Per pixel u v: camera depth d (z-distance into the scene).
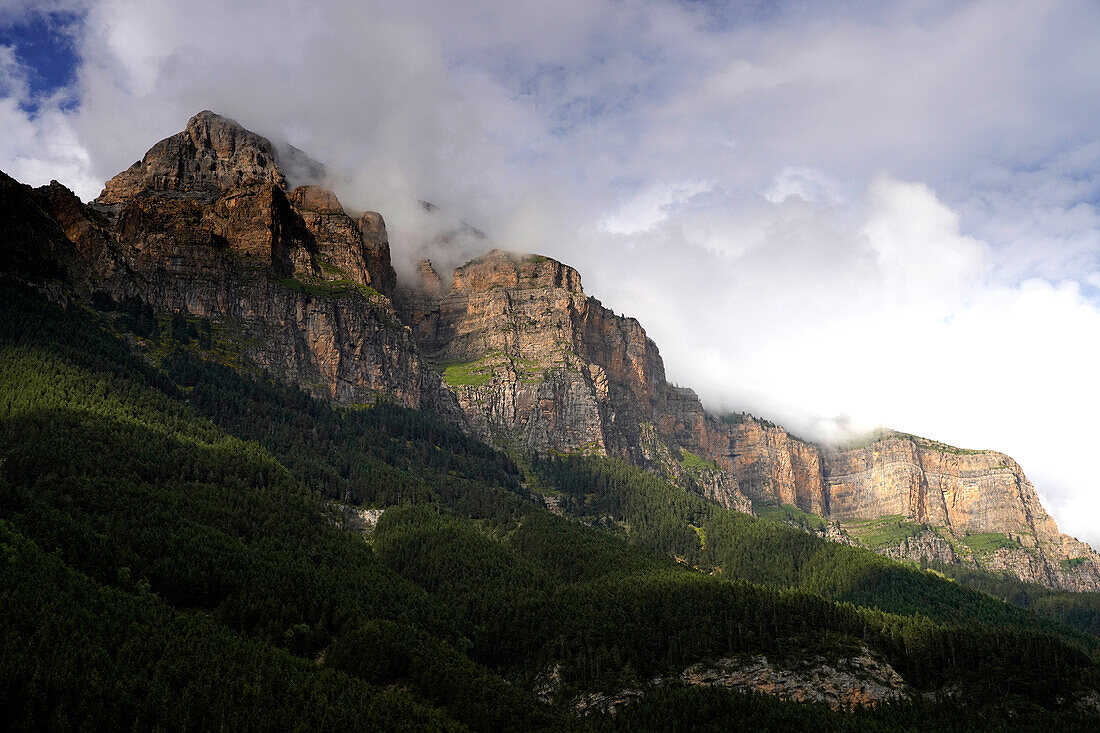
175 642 173.25
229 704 159.88
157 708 154.88
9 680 150.50
